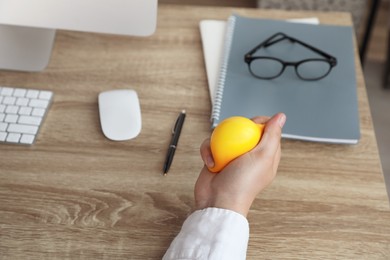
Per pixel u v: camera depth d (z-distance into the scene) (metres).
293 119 0.80
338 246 0.67
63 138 0.78
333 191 0.73
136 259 0.66
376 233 0.68
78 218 0.69
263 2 1.59
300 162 0.76
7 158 0.76
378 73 1.83
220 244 0.59
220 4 2.10
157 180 0.74
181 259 0.59
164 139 0.79
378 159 0.77
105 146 0.77
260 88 0.84
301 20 0.97
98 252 0.66
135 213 0.70
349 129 0.79
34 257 0.66
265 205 0.71
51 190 0.72
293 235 0.68
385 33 1.98
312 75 0.86
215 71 0.88
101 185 0.73
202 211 0.63
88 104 0.83
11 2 0.78
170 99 0.84
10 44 0.89
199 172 0.75
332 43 0.91
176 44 0.94
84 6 0.79
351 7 1.61
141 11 0.79
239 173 0.63
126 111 0.80
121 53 0.92
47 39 0.91
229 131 0.64
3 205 0.71
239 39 0.91
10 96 0.82
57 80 0.87
